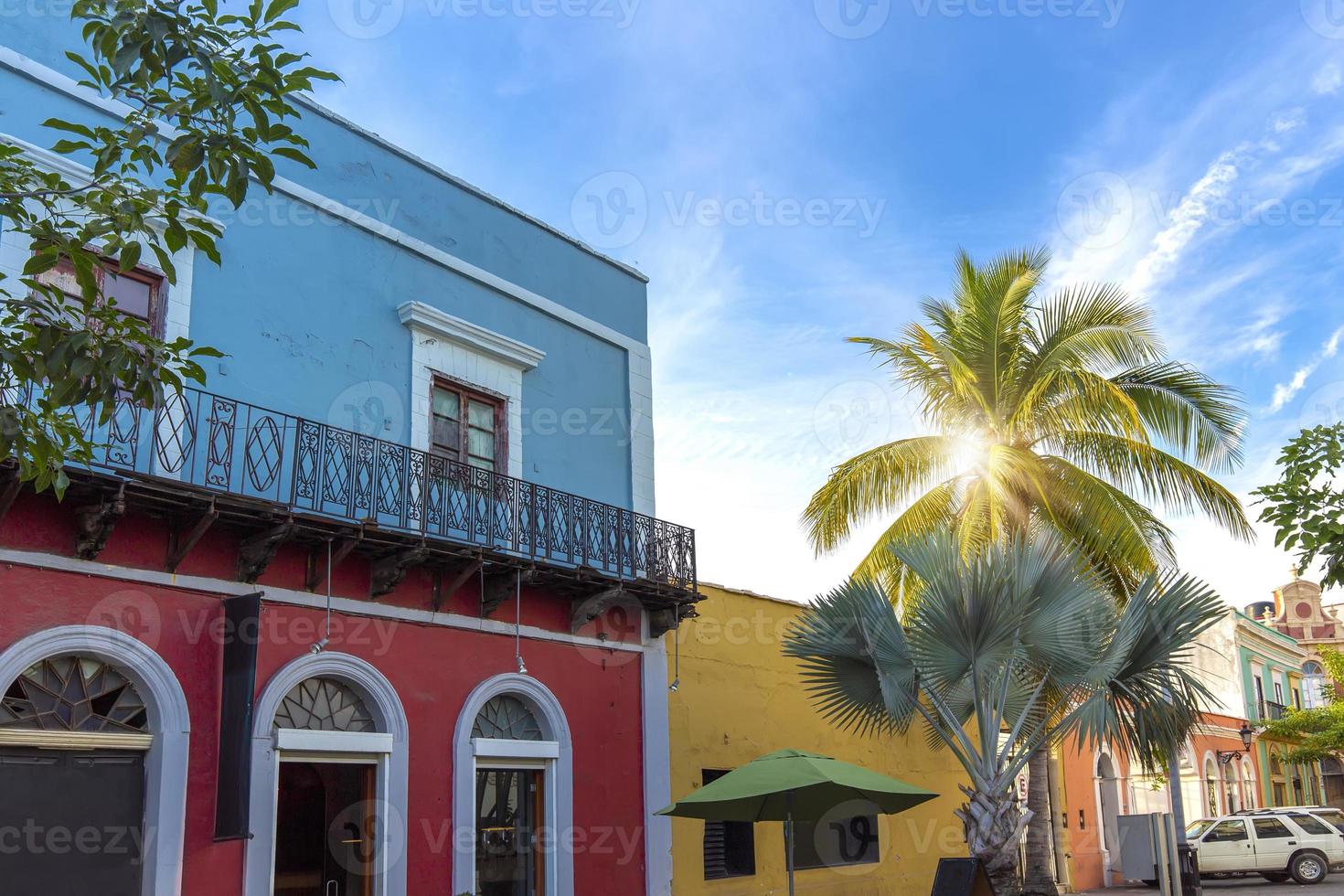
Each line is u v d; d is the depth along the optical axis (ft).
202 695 29.71
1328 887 73.10
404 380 37.81
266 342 34.09
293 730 31.45
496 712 38.17
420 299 39.11
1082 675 37.40
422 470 36.01
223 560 30.89
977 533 50.65
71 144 20.21
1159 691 37.81
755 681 49.21
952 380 52.75
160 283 31.86
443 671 36.09
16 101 30.12
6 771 26.35
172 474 30.27
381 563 34.14
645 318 49.03
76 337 19.38
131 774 28.43
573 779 39.50
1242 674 115.75
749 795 30.32
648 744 42.60
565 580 38.47
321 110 37.27
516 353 41.65
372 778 33.71
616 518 41.65
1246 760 114.01
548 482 42.19
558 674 39.96
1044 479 50.39
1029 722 45.91
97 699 28.25
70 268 29.94
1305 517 26.86
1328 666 114.21
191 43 19.44
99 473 26.71
